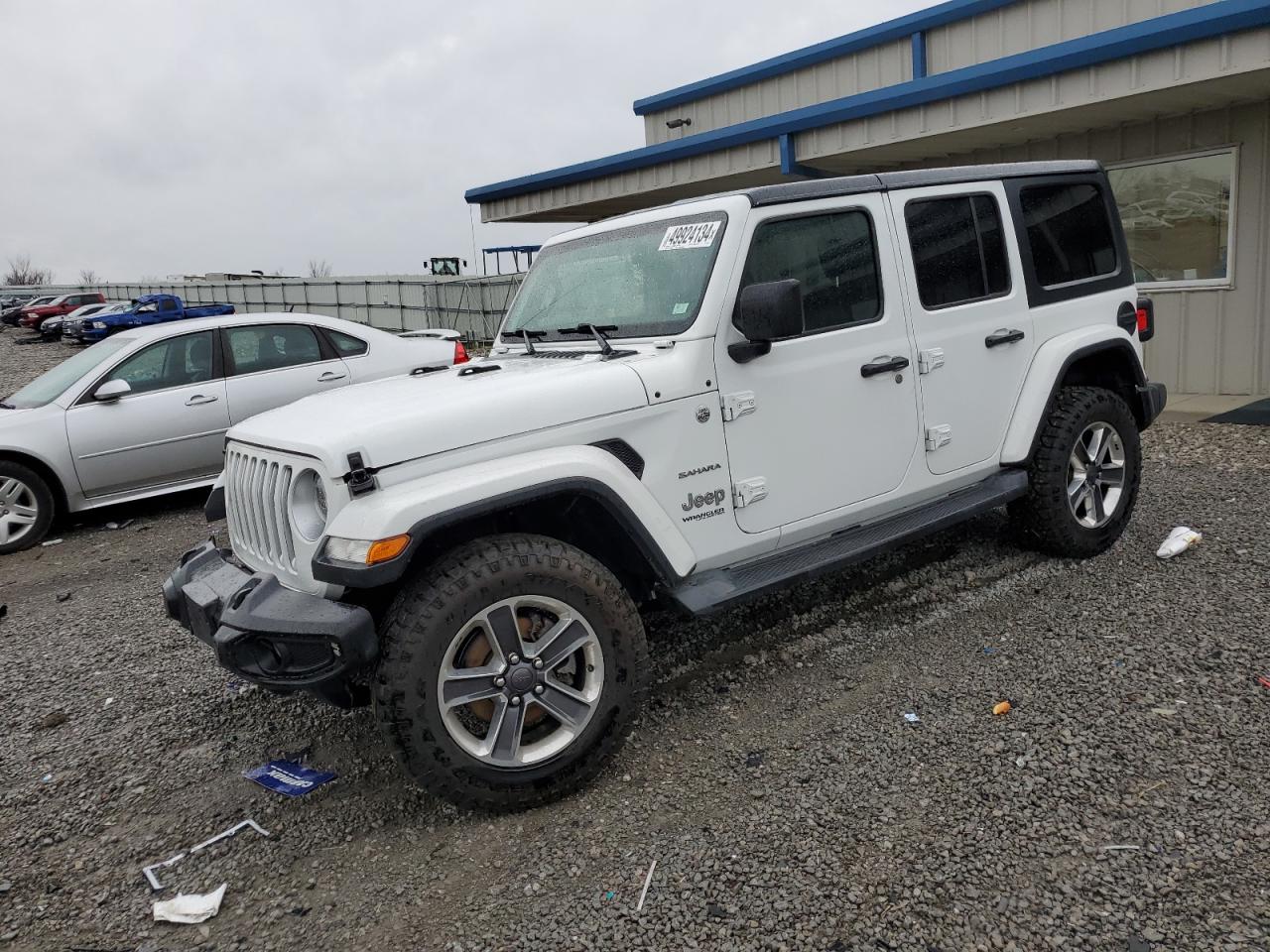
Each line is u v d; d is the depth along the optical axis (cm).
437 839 304
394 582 319
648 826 300
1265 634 390
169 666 471
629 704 324
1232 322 909
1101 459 493
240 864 300
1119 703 346
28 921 279
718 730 358
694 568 354
